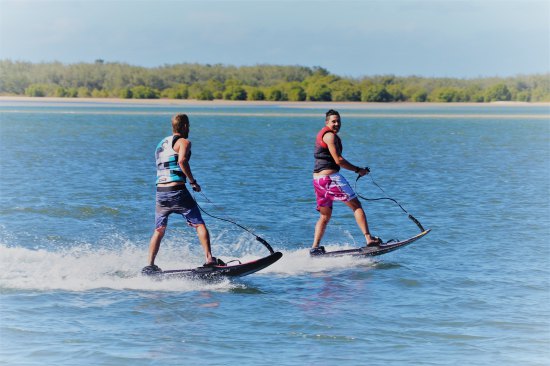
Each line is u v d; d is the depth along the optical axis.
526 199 30.88
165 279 17.70
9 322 14.32
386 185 35.25
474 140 69.88
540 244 21.95
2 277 17.56
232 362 12.36
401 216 26.73
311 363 12.34
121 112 129.38
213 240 22.59
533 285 17.39
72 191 31.42
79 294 16.44
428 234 23.52
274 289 17.25
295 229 24.38
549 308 15.57
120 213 26.50
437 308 15.60
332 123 20.38
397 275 18.45
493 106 197.25
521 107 189.00
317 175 20.48
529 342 13.49
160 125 91.19
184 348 13.02
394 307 15.73
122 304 15.77
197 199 29.77
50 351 12.75
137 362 12.30
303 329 14.20
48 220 24.88
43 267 18.59
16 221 24.55
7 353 12.64
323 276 18.48
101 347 12.99
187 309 15.50
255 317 14.98
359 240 22.98
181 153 17.55
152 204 28.50
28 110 132.75
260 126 90.62
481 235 23.31
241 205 28.56
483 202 29.95
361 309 15.55
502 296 16.50
